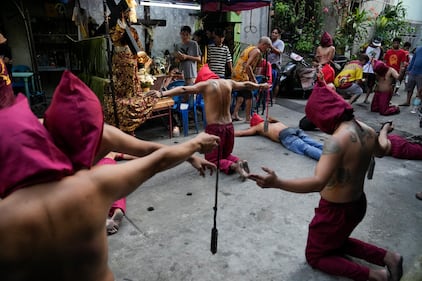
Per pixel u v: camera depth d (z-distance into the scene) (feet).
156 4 17.12
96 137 3.06
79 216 2.81
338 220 6.33
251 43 26.37
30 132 2.72
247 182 11.07
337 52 31.04
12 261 2.60
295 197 10.11
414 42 40.75
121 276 6.80
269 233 8.32
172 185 10.83
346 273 6.47
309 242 6.93
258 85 12.39
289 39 29.14
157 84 16.49
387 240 8.14
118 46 12.95
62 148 3.04
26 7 18.24
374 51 27.45
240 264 7.20
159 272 6.93
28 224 2.59
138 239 8.02
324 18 31.14
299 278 6.82
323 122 6.24
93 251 2.98
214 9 20.61
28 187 2.70
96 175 2.99
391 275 6.54
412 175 11.96
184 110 15.65
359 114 21.04
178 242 7.91
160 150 3.46
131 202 9.73
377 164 12.97
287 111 21.62
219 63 18.38
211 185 10.85
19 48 18.80
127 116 13.04
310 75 24.40
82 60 15.53
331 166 5.69
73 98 3.02
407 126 18.49
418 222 8.94
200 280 6.73
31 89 18.03
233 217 9.02
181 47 17.99
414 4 39.04
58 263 2.80
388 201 10.04
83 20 15.96
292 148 14.12
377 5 33.71
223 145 11.43
